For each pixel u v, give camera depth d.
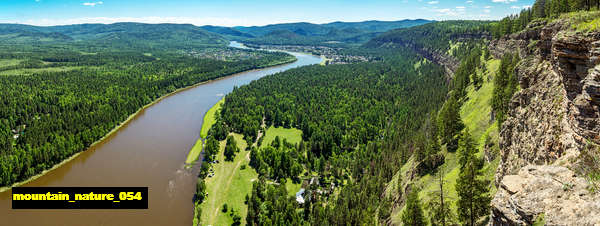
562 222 27.00
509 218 31.03
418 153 99.50
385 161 124.50
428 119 152.25
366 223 79.44
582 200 27.97
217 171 132.00
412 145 129.50
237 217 102.50
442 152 98.56
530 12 156.88
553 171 32.50
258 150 151.00
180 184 123.25
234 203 110.44
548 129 50.31
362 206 95.88
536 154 52.81
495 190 64.25
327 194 116.38
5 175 118.88
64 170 133.88
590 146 35.22
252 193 108.94
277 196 108.94
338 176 126.94
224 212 105.81
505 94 90.75
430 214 66.06
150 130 182.88
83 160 143.38
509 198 32.12
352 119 196.50
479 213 53.62
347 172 131.50
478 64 180.62
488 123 101.12
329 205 108.12
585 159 34.22
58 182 124.44
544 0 149.75
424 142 107.25
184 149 155.50
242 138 167.75
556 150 45.97
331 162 137.25
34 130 154.38
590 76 36.44
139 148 156.75
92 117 179.62
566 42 43.25
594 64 39.06
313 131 170.62
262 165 130.62
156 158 145.50
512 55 144.00
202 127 187.00
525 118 62.38
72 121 168.50
